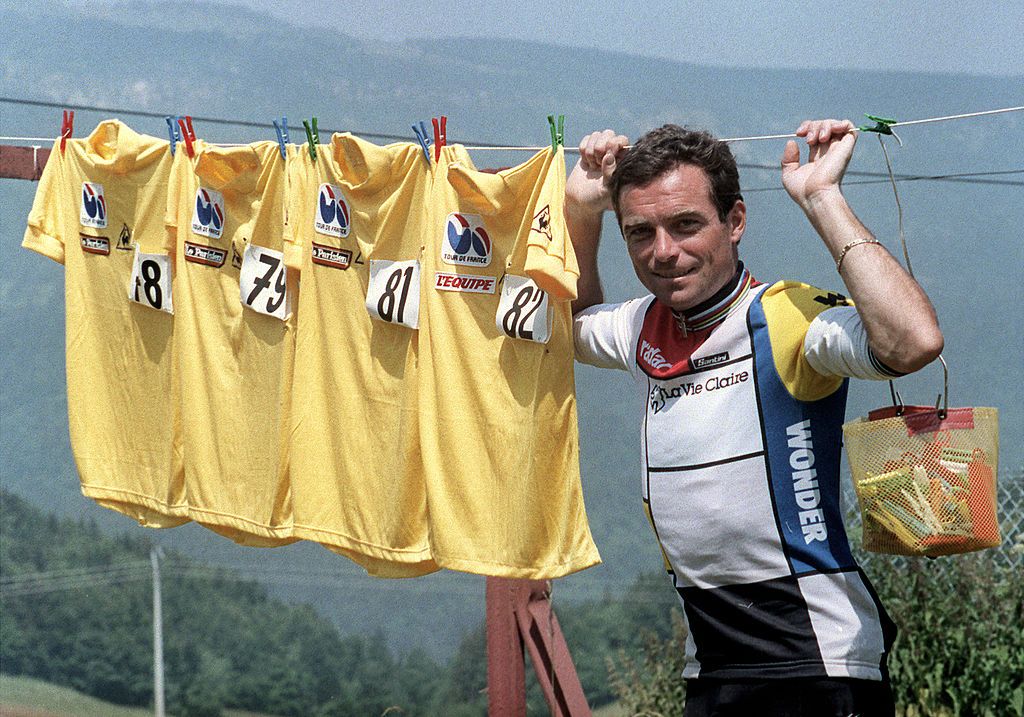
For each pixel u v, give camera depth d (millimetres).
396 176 4512
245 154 4871
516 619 6793
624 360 4023
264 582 57875
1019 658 7266
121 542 57125
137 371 5457
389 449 4621
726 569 3641
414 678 53500
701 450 3656
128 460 5531
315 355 4820
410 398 4543
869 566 8109
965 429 3461
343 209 4672
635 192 3617
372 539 4684
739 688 3627
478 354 4328
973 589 7652
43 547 56594
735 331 3629
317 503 4844
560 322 4215
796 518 3564
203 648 53844
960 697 7363
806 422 3586
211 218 5062
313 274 4773
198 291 5117
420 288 4480
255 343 4992
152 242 5262
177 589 55094
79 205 5535
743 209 3701
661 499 3754
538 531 4266
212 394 5098
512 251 4254
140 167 5281
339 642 54312
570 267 3975
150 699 53125
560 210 3973
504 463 4297
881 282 3244
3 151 6152
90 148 5469
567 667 6645
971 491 3445
